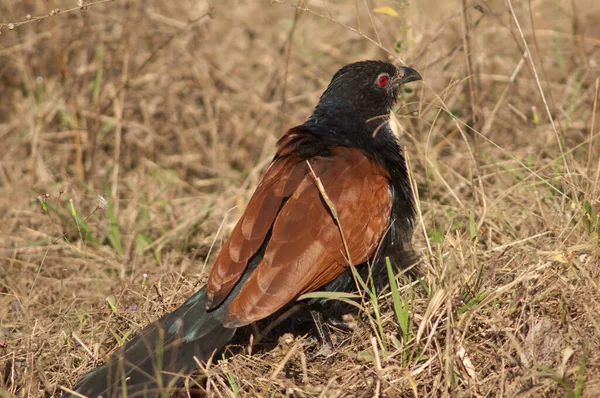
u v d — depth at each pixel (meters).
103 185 12.86
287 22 14.80
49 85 14.25
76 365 8.34
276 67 14.79
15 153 13.51
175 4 15.68
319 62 15.31
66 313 9.16
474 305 7.66
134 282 9.91
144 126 13.88
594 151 10.82
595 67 13.30
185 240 11.04
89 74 14.52
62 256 10.85
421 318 7.72
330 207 7.43
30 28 14.43
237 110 14.63
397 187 8.84
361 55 15.13
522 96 13.48
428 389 7.26
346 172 8.01
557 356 7.07
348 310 9.02
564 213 9.09
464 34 11.09
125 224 11.64
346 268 7.91
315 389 7.26
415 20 14.13
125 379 7.09
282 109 13.41
